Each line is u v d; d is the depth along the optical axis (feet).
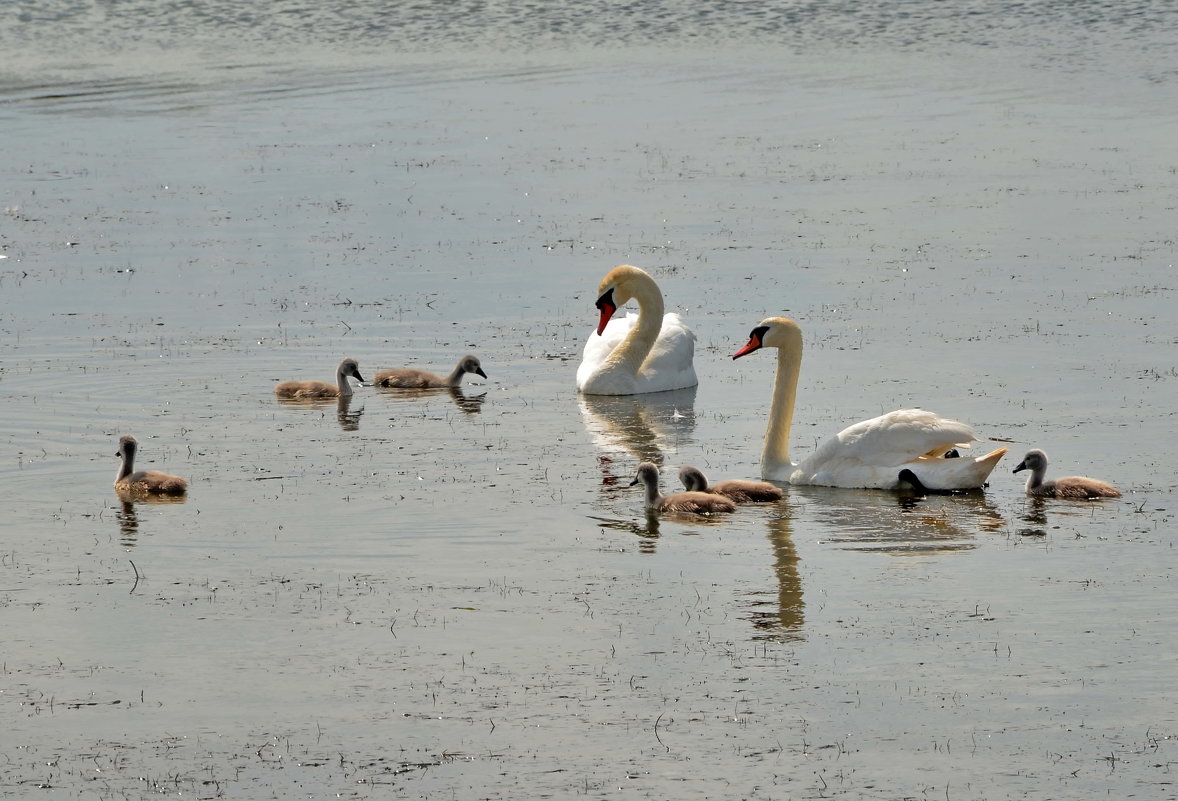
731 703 43.45
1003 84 180.65
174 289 98.73
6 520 59.06
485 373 82.84
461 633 48.26
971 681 44.62
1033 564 53.62
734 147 146.72
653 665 45.88
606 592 51.57
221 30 223.30
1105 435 68.03
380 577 53.11
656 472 60.54
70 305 94.79
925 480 62.23
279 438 70.54
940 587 51.67
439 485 63.46
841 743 41.22
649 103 170.40
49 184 131.75
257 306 94.84
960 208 119.75
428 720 42.70
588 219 117.91
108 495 62.23
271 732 42.11
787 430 65.05
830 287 97.76
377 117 162.61
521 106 169.07
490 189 128.98
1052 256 104.22
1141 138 147.43
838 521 58.90
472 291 98.73
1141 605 49.78
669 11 237.04
